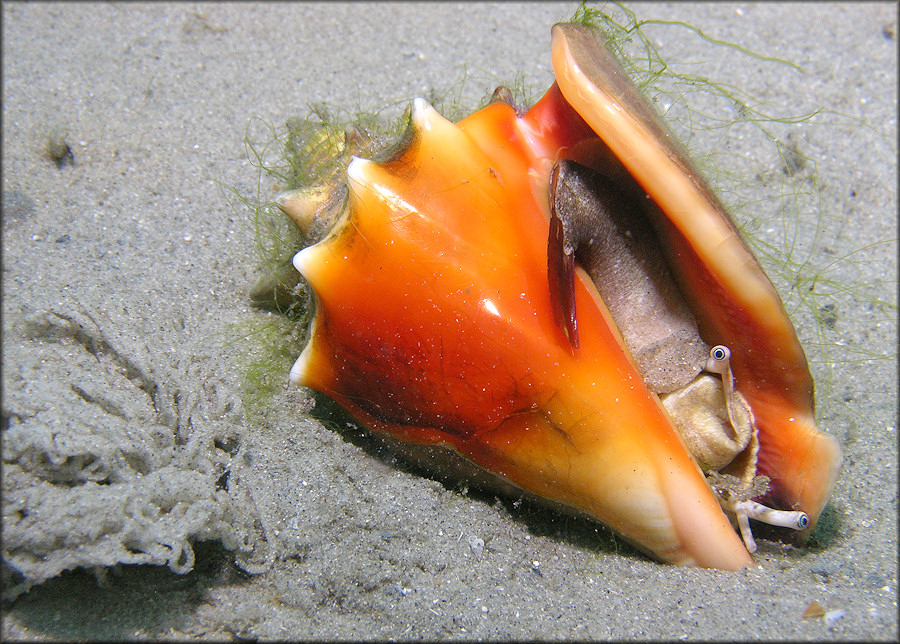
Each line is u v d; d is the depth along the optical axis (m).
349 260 0.22
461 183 0.22
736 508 0.23
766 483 0.23
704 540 0.22
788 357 0.23
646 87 0.26
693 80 0.28
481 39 0.33
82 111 0.29
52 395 0.22
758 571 0.22
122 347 0.23
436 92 0.30
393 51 0.32
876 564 0.22
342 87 0.30
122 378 0.23
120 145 0.28
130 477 0.22
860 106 0.30
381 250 0.22
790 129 0.30
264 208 0.27
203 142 0.29
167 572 0.22
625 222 0.23
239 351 0.25
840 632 0.21
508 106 0.23
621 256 0.23
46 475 0.22
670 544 0.22
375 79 0.30
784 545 0.23
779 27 0.34
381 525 0.23
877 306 0.27
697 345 0.23
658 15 0.34
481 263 0.22
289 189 0.25
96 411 0.22
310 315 0.23
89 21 0.32
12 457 0.22
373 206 0.22
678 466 0.22
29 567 0.21
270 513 0.23
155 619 0.22
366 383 0.23
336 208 0.23
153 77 0.30
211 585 0.22
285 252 0.25
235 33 0.32
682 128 0.29
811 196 0.29
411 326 0.22
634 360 0.23
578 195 0.23
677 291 0.23
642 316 0.23
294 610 0.22
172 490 0.22
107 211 0.27
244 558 0.22
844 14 0.35
